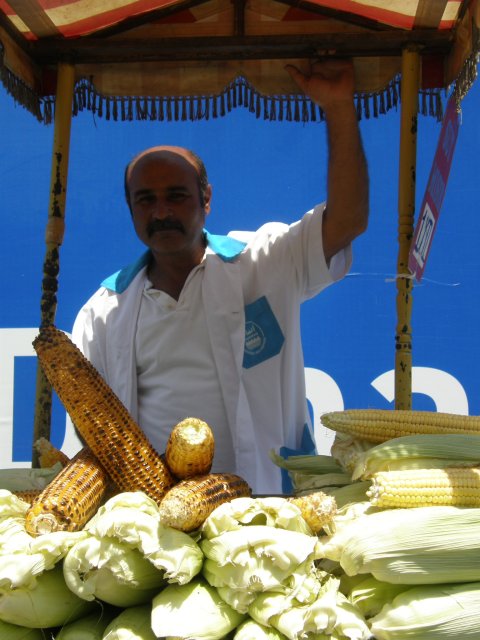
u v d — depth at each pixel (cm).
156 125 418
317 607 138
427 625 141
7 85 257
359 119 280
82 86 285
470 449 170
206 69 282
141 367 281
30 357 418
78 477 166
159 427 274
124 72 284
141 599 150
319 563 158
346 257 288
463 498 158
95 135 419
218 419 272
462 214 409
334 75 271
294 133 416
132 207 277
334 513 152
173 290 282
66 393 180
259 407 277
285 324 285
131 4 261
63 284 419
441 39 264
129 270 292
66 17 262
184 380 275
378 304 417
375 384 415
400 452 167
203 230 296
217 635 140
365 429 181
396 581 147
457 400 409
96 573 143
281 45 267
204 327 276
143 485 172
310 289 294
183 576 140
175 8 268
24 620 149
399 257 261
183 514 143
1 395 416
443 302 411
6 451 415
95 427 176
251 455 267
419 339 412
